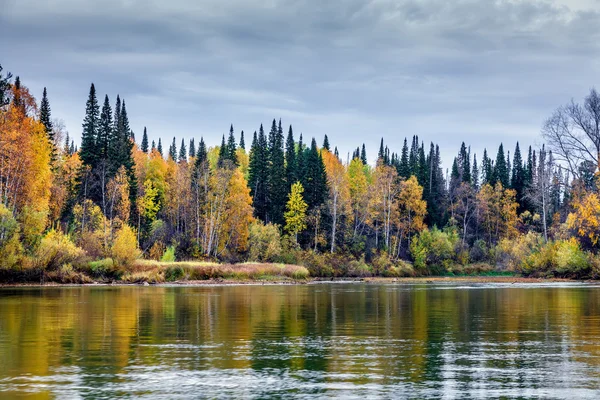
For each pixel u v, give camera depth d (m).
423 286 67.38
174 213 104.25
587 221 75.50
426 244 106.94
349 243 106.50
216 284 69.31
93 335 23.78
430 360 18.72
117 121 105.69
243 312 33.09
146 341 22.31
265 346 21.22
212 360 18.66
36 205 66.88
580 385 15.54
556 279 82.38
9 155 64.94
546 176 98.31
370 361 18.53
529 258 89.06
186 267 71.88
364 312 33.34
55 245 64.38
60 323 27.58
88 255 68.62
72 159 92.88
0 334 24.08
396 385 15.50
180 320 28.97
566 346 21.36
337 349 20.69
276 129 134.50
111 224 75.62
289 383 15.69
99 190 91.94
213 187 94.31
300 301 41.50
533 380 16.06
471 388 15.23
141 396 14.38
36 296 45.44
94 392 14.73
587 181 77.56
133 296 45.84
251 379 16.12
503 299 43.88
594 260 78.50
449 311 34.03
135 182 96.06
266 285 69.12
